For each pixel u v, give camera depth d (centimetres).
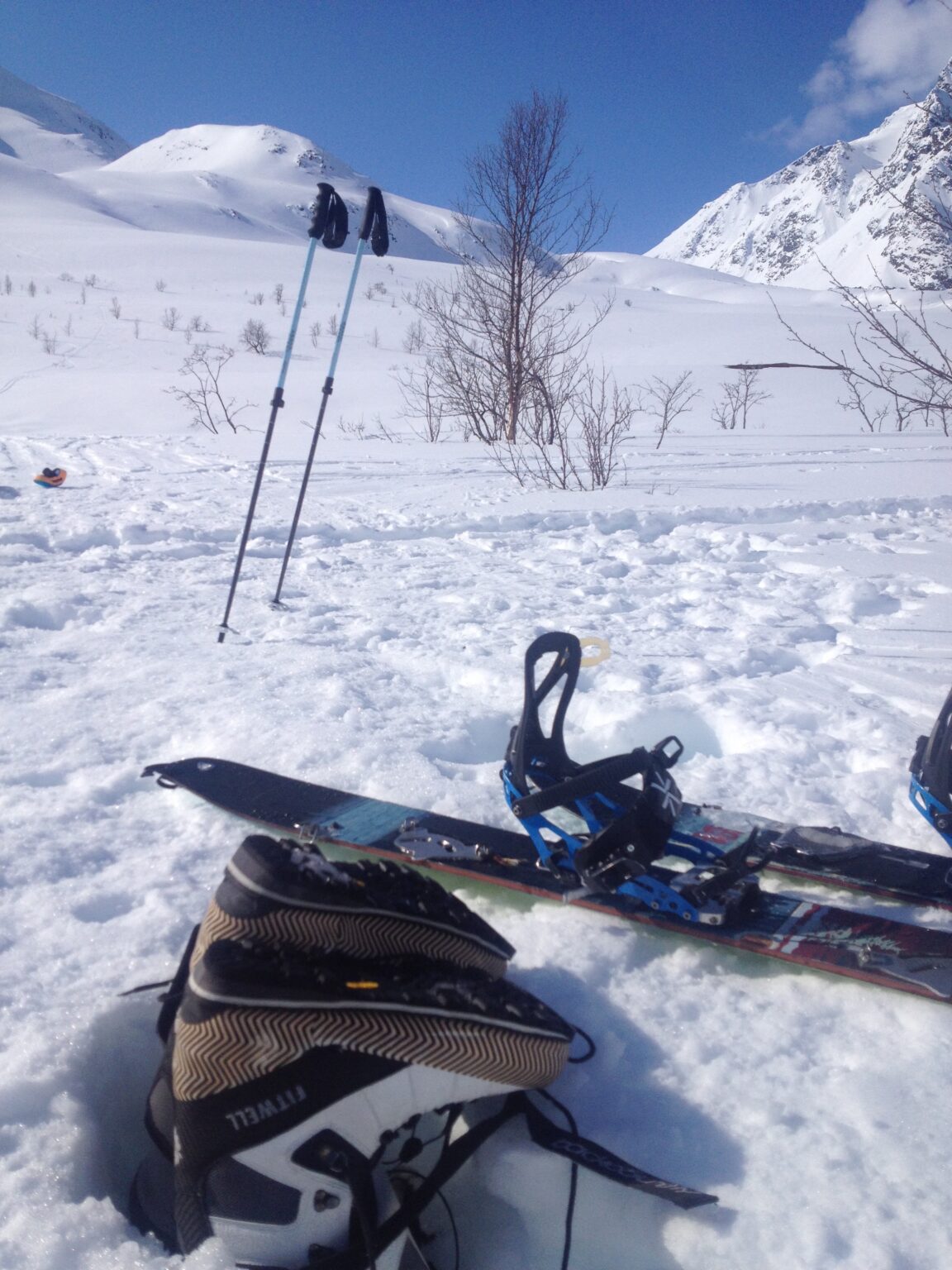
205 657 401
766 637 443
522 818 227
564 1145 157
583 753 334
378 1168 151
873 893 234
